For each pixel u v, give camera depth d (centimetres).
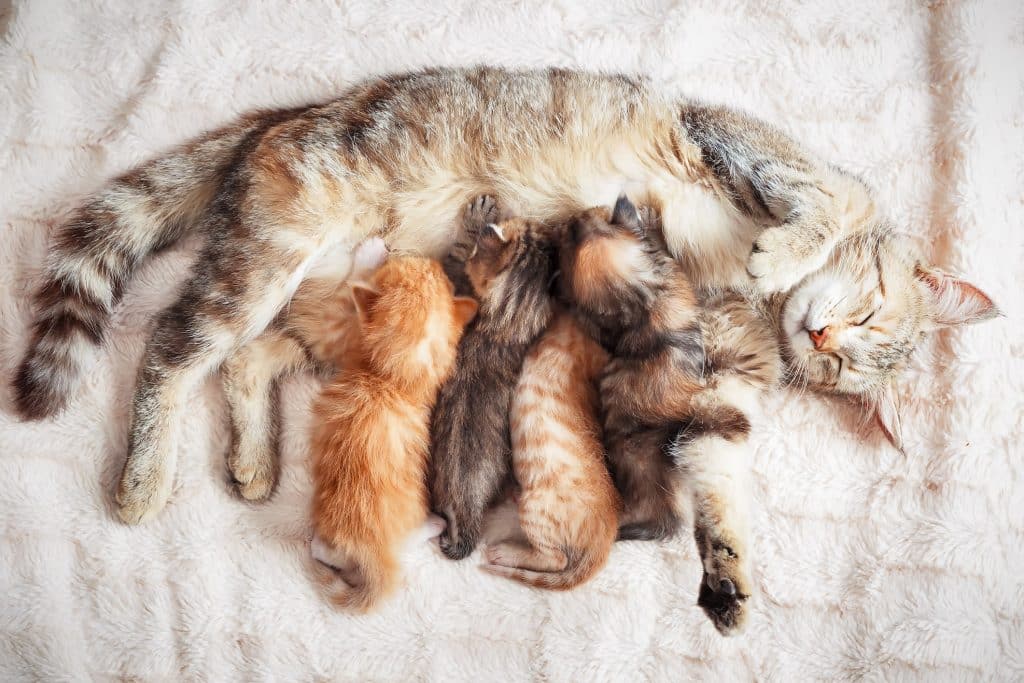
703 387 76
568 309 78
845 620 80
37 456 78
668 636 79
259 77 82
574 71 80
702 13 84
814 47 84
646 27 84
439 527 78
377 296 76
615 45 84
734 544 72
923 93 84
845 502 81
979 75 83
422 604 79
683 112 78
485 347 78
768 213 77
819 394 81
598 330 77
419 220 79
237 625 78
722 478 74
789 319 79
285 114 80
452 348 77
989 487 81
